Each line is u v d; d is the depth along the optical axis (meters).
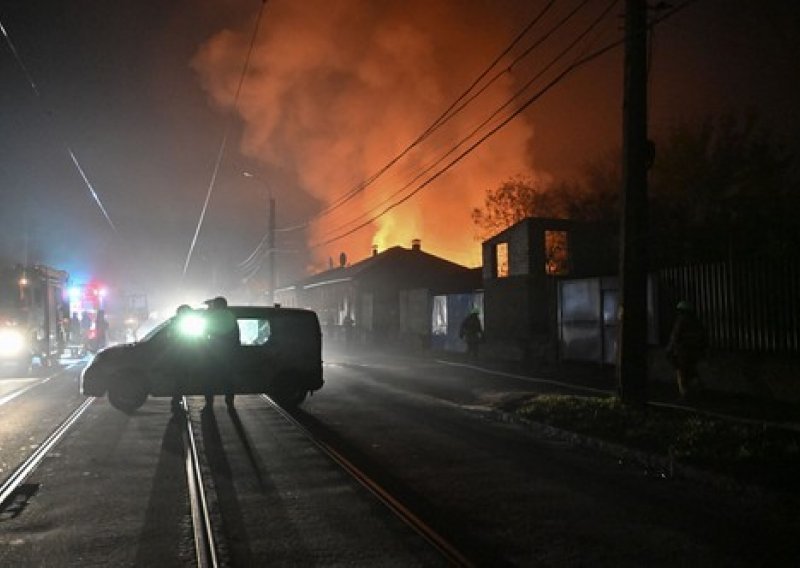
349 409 14.41
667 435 10.02
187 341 13.86
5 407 15.12
